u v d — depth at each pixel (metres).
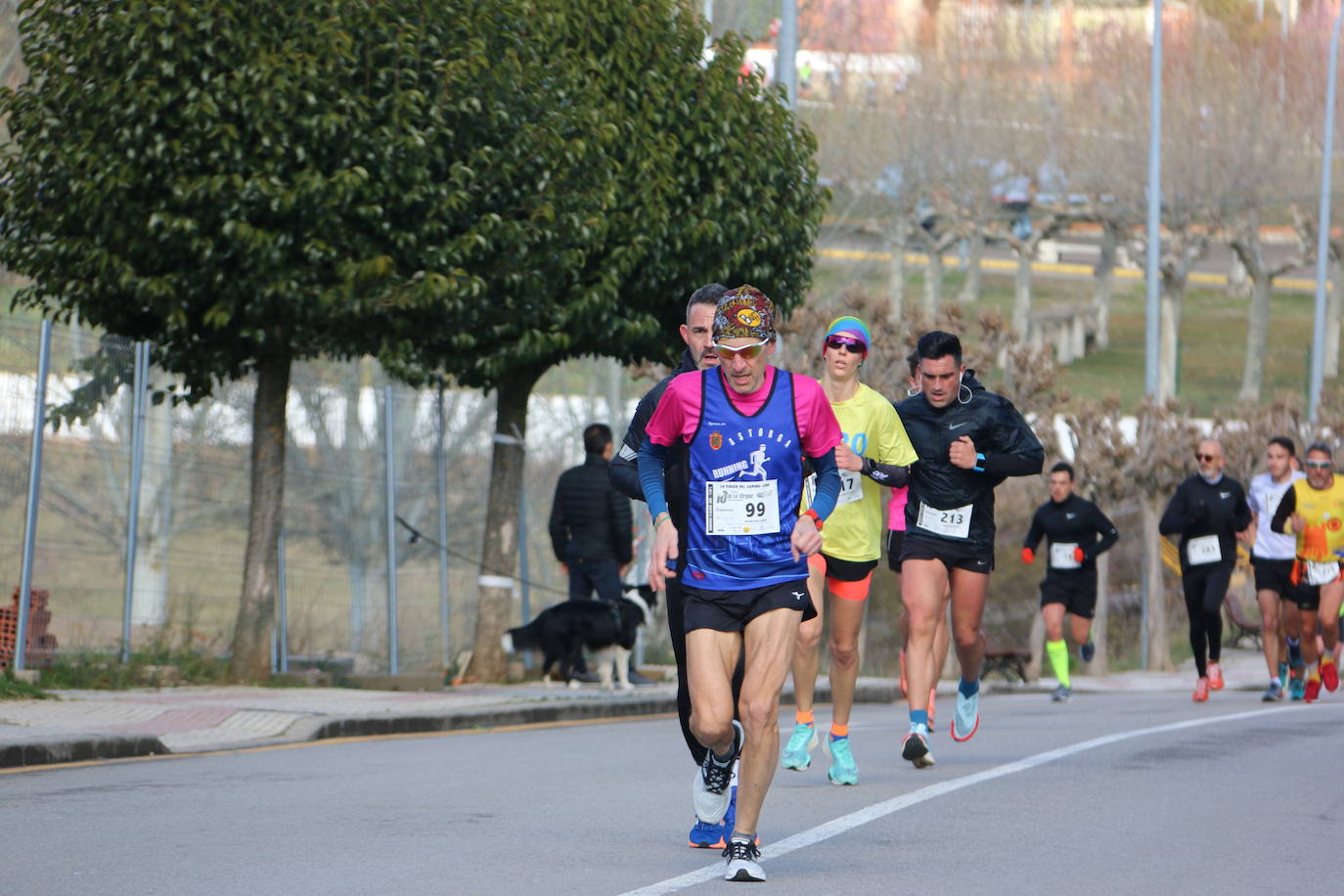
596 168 45.44
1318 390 104.88
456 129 42.56
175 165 40.31
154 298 41.25
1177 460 76.19
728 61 49.91
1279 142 174.38
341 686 46.88
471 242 41.97
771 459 18.45
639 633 56.47
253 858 19.67
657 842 21.05
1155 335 84.19
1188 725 38.19
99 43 40.09
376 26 40.97
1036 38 175.38
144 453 45.91
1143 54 176.38
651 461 18.81
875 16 162.62
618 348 50.47
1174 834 21.97
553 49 46.31
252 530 45.50
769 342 18.38
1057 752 31.70
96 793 25.44
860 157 153.88
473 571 55.50
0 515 40.44
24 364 41.25
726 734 18.31
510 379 52.34
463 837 21.33
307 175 39.94
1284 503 47.44
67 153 40.75
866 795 25.48
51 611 42.41
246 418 50.12
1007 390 71.25
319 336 43.91
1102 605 76.19
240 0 39.88
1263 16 183.25
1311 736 35.19
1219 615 49.47
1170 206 176.88
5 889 17.66
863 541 26.83
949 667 69.62
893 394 65.12
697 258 49.16
